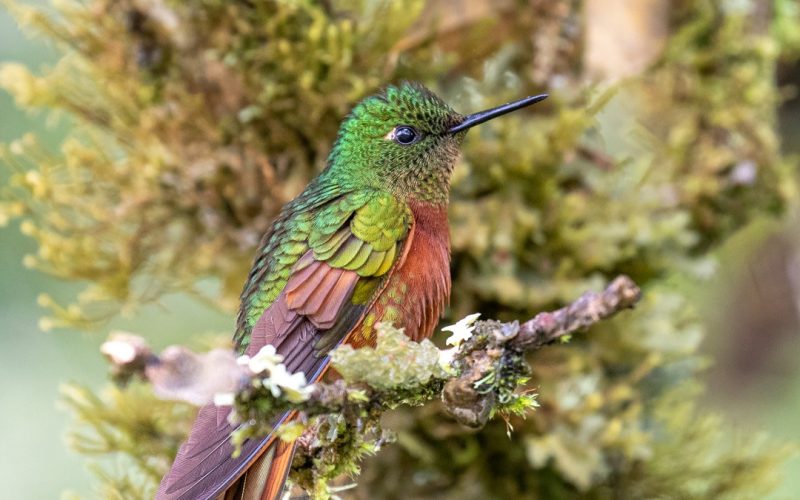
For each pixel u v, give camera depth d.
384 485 9.61
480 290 9.42
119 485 9.30
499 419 9.49
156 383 4.53
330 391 5.41
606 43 11.33
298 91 9.35
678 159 11.54
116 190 10.18
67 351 14.05
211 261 10.01
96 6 9.86
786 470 12.91
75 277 10.08
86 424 9.84
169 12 9.70
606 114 12.87
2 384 13.63
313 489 6.46
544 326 5.45
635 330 9.84
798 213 14.29
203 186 9.86
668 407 10.42
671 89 12.02
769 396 15.14
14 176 9.93
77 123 10.23
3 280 13.90
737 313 15.27
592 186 10.20
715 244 11.59
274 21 9.24
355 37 9.35
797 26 12.92
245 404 4.98
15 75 10.00
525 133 9.93
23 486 13.30
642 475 9.98
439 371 5.53
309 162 9.76
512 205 9.60
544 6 10.44
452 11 10.01
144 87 9.82
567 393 9.51
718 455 10.45
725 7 11.67
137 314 10.51
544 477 9.77
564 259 9.66
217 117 9.80
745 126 11.61
